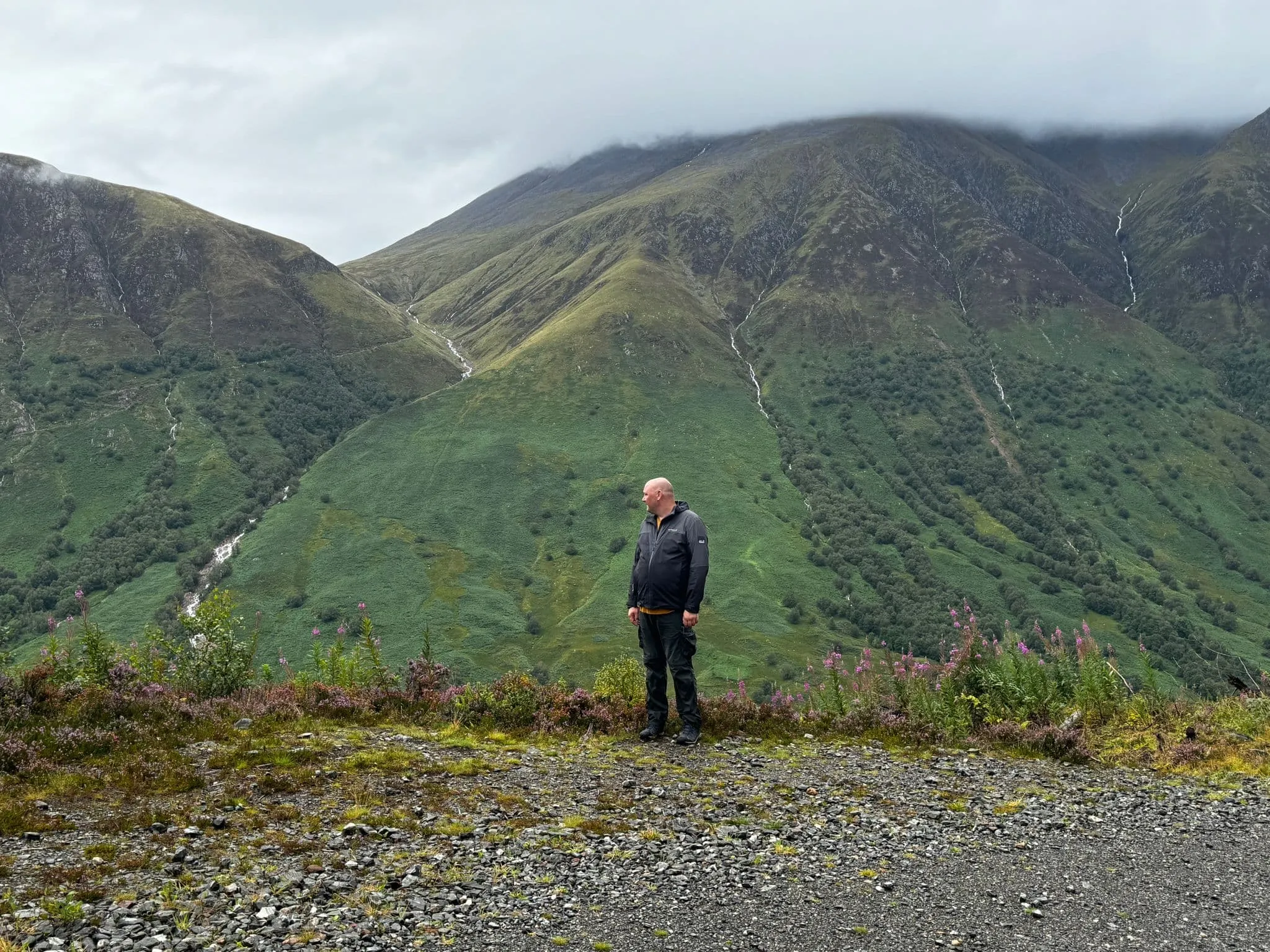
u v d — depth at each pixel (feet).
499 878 18.57
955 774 29.40
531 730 33.09
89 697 29.48
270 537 603.67
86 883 17.17
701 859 20.22
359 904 16.89
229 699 32.91
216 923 15.81
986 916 17.75
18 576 559.79
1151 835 23.36
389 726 32.37
